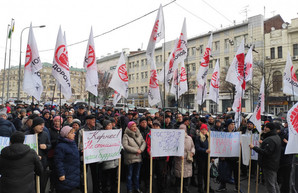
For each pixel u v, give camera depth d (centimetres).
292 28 2800
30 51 630
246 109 2994
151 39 788
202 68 877
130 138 564
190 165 582
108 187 560
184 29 816
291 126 479
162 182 573
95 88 681
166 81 825
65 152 417
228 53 3381
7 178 330
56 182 418
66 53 626
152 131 525
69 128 426
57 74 615
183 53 812
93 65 678
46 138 481
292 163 540
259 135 599
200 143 599
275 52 2950
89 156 461
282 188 575
